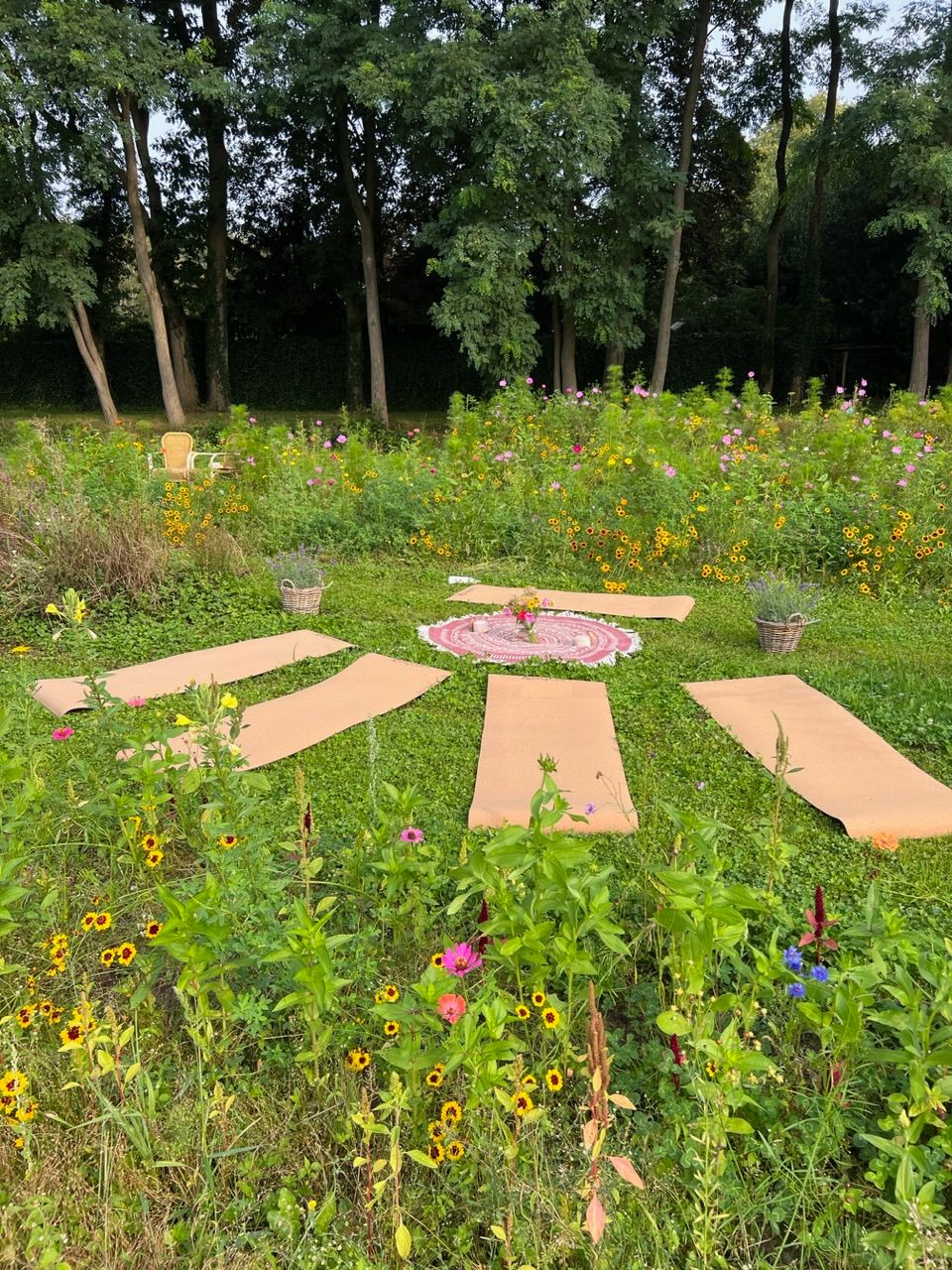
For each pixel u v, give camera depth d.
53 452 8.37
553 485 7.65
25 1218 1.62
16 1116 1.73
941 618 5.77
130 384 22.88
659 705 4.34
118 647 5.20
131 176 17.05
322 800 3.38
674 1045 1.94
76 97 15.21
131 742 2.75
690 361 22.48
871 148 18.44
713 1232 1.62
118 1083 1.85
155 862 2.50
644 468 7.47
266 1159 1.84
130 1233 1.70
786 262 23.73
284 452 8.78
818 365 22.89
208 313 21.12
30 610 5.58
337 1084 1.95
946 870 2.93
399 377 23.38
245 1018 2.06
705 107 20.69
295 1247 1.68
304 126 19.89
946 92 16.69
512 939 1.92
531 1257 1.61
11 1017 2.03
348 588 6.46
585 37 15.17
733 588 6.45
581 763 3.68
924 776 3.55
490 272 15.67
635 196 17.66
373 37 16.16
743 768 3.66
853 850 3.05
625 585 6.50
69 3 14.96
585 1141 1.53
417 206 22.64
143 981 2.28
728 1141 1.86
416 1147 1.83
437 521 7.45
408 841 2.39
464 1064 1.71
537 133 14.91
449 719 4.19
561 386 19.14
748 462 8.00
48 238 16.42
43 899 2.54
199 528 6.83
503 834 1.97
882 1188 1.68
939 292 17.44
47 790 2.91
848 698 4.37
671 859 2.41
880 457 7.64
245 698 4.44
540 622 5.60
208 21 19.14
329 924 2.49
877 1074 2.00
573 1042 2.11
